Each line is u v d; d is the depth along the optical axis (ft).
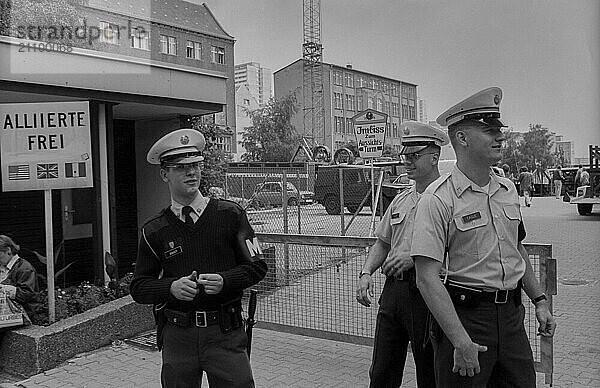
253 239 11.32
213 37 129.59
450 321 8.88
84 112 19.51
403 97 177.99
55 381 16.62
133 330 20.29
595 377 15.43
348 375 16.39
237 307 11.07
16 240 26.35
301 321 19.61
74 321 18.72
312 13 172.96
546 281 14.32
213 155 42.37
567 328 20.34
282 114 135.95
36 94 21.43
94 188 24.09
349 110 177.27
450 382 9.28
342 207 40.57
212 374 10.69
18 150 18.97
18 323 18.03
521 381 9.23
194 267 10.90
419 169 12.32
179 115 29.71
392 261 12.19
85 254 28.76
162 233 11.01
